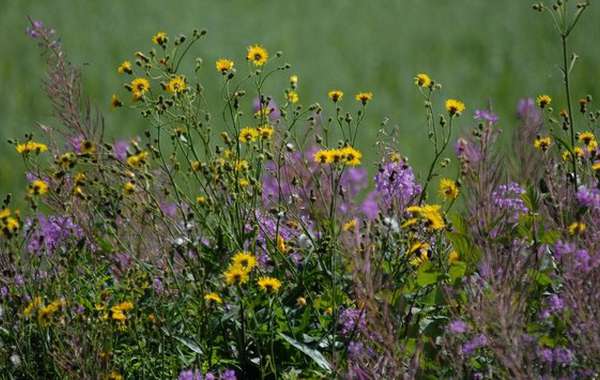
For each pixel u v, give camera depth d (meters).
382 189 9.77
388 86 26.44
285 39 32.66
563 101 24.30
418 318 8.85
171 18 35.00
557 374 8.03
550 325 8.48
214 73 27.30
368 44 31.78
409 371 7.95
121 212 10.17
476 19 34.38
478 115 10.30
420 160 19.67
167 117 11.23
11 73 26.69
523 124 10.78
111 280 10.31
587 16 33.03
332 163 9.48
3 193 17.94
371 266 8.66
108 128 20.97
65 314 8.98
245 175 10.02
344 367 8.62
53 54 10.82
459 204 11.52
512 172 10.59
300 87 26.33
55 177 9.95
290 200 9.88
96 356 8.66
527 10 34.88
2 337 9.52
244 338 9.17
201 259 9.39
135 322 9.08
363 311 8.66
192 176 11.48
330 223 9.19
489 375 8.01
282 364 9.33
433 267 8.91
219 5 37.84
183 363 9.07
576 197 9.24
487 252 8.20
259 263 9.80
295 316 9.37
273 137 10.14
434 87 10.12
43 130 10.84
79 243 9.73
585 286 8.20
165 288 9.41
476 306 8.02
